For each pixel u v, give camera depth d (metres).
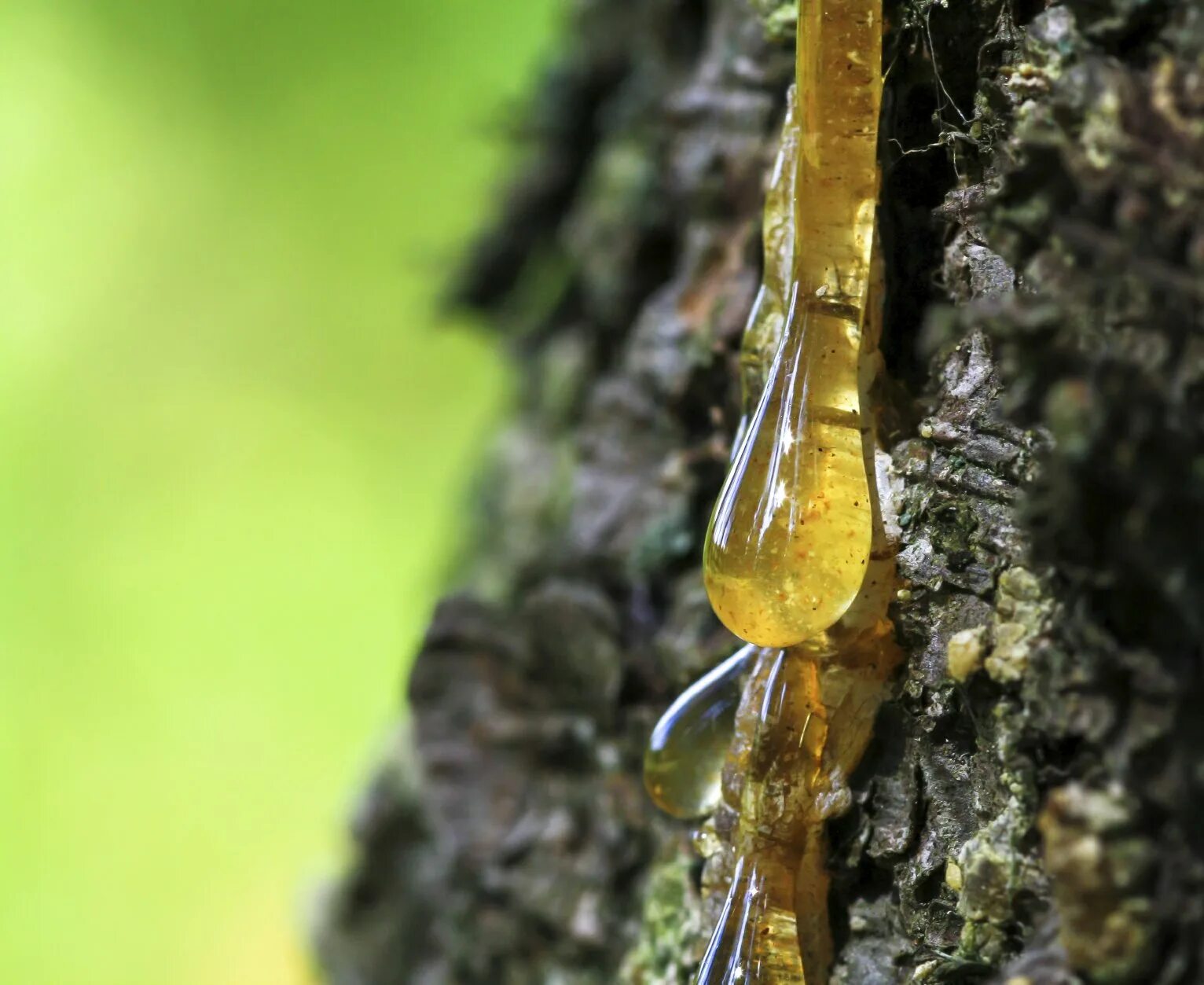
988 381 0.25
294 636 0.93
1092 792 0.24
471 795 0.30
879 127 0.25
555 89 0.38
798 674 0.25
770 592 0.25
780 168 0.26
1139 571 0.24
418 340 1.00
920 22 0.26
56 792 0.86
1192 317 0.24
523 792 0.30
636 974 0.27
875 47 0.25
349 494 0.97
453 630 0.30
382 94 1.00
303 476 0.97
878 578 0.25
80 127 1.01
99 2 1.01
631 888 0.29
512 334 0.38
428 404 0.99
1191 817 0.24
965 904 0.25
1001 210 0.24
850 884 0.26
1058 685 0.24
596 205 0.33
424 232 0.98
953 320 0.25
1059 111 0.24
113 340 0.99
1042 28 0.25
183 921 0.82
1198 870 0.24
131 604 0.92
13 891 0.82
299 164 1.01
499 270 0.40
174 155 1.01
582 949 0.29
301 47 1.01
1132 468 0.24
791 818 0.25
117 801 0.86
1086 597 0.24
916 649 0.25
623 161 0.32
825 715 0.25
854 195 0.25
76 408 0.97
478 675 0.30
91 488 0.95
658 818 0.28
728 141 0.28
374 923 0.34
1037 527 0.24
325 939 0.35
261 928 0.81
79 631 0.90
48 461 0.95
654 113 0.31
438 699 0.30
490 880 0.29
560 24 0.39
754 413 0.26
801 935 0.26
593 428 0.30
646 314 0.30
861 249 0.25
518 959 0.30
